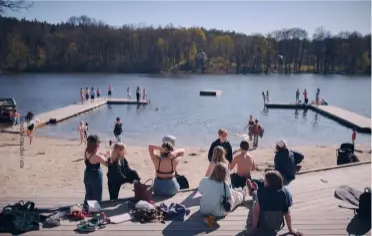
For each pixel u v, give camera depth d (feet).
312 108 139.23
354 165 38.22
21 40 377.71
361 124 99.25
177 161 27.17
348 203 26.53
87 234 20.45
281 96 188.34
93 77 331.98
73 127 94.68
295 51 431.02
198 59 427.74
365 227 22.27
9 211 21.17
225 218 22.99
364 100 176.45
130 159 58.54
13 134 81.87
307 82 300.20
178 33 433.48
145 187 24.84
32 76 330.34
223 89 230.07
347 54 389.80
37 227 20.99
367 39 380.99
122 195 29.50
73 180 45.93
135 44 423.64
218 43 445.37
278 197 20.07
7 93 187.01
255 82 298.35
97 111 126.62
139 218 22.52
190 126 99.25
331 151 68.64
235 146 75.25
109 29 422.41
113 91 206.08
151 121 106.52
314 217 23.80
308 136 89.10
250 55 439.22
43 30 397.60
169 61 433.07
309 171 35.53
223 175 22.62
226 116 118.42
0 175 47.11
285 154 32.60
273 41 435.53
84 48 408.05
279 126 103.04
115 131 76.54
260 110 135.44
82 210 23.20
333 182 31.91
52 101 154.71
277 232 20.89
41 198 27.53
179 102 155.94
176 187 27.20
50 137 80.64
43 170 50.57
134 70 419.33
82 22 442.91
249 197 26.43
